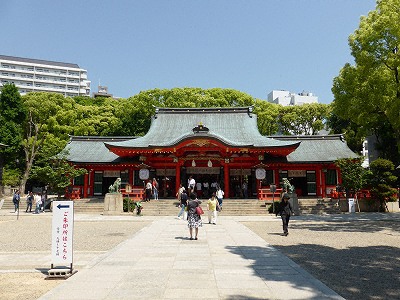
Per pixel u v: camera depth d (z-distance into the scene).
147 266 9.49
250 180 38.69
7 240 15.84
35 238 16.48
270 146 33.19
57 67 138.00
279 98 100.50
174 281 7.88
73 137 42.12
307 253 11.77
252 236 15.77
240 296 6.74
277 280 7.97
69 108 51.47
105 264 9.76
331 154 38.19
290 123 59.22
